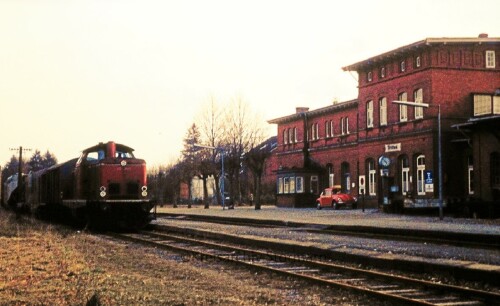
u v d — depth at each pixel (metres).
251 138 67.94
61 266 14.73
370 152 52.28
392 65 49.47
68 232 27.53
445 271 13.22
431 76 44.47
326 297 11.12
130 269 14.93
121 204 28.75
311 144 65.25
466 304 10.18
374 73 51.94
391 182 49.03
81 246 20.77
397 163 48.56
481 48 45.53
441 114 44.34
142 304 9.74
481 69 45.47
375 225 27.34
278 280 13.20
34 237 23.45
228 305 9.88
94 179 29.34
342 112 59.53
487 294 10.44
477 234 21.05
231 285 12.38
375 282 12.74
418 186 46.41
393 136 48.78
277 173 65.94
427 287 11.70
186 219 42.25
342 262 16.36
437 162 44.12
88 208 29.70
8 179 62.06
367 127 52.84
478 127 39.41
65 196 33.81
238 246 21.48
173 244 22.12
